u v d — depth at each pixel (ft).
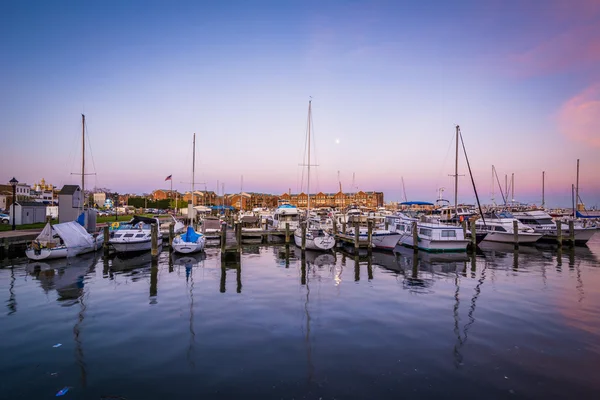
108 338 38.29
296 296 55.62
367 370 31.42
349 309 48.78
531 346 36.37
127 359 33.40
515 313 46.80
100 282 64.69
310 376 30.37
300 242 112.78
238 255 89.66
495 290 59.26
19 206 150.51
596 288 60.54
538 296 55.26
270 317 45.37
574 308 48.96
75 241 93.30
